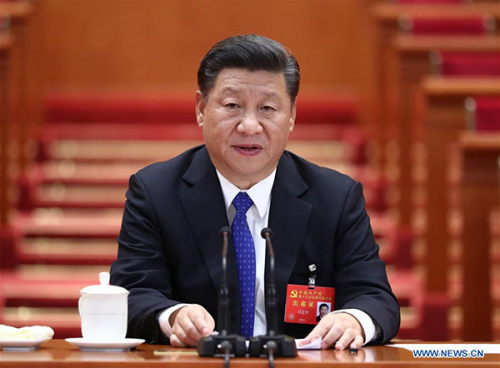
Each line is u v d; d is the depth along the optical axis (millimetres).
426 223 10492
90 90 18172
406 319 10562
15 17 14195
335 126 16891
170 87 18312
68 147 15414
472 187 9578
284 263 5184
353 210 5438
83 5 18234
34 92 15844
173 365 3859
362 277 5203
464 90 10273
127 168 14812
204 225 5227
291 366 3859
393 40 14570
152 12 18359
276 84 4895
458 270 11844
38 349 4383
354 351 4375
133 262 5188
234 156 4934
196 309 4629
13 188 13477
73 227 12625
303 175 5523
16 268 12180
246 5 18406
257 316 5105
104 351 4305
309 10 18344
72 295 11008
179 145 15773
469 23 14672
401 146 12281
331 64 18266
